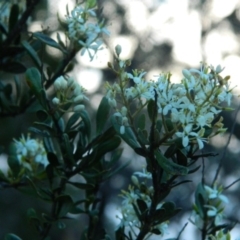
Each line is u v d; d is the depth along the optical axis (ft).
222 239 3.36
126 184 7.90
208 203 3.60
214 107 3.23
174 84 3.22
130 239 3.45
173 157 3.29
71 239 9.19
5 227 10.00
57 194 3.56
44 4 6.58
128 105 3.27
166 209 3.33
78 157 3.52
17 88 4.08
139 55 9.92
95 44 3.67
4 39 4.28
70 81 3.49
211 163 8.23
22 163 3.84
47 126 3.52
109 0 9.76
